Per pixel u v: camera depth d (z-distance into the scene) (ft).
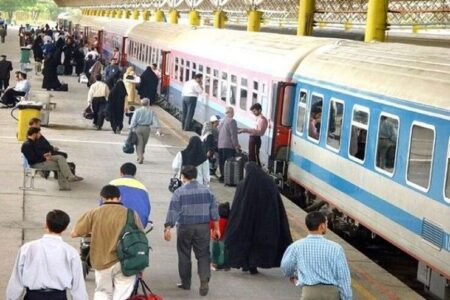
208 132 85.92
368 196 60.59
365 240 68.54
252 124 90.38
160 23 182.60
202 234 48.11
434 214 49.73
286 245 51.57
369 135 60.75
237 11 172.35
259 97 87.86
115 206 41.34
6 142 99.76
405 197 54.03
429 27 82.33
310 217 35.86
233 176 81.87
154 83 144.15
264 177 51.65
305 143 75.72
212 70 111.24
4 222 62.95
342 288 35.24
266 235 51.19
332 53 74.84
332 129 69.00
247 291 50.29
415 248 52.34
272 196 51.42
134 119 91.25
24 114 99.50
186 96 117.08
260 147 84.99
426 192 50.90
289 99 79.82
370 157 60.39
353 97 64.49
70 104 143.13
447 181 48.34
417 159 52.49
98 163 90.79
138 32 190.39
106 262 40.70
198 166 60.80
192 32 138.72
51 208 68.64
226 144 83.25
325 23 111.75
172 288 50.06
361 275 53.62
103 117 115.75
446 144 48.70
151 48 166.40
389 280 52.80
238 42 104.58
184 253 48.83
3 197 71.56
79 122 122.11
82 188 77.46
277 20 148.77
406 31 89.40
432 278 50.85
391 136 56.85
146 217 47.32
